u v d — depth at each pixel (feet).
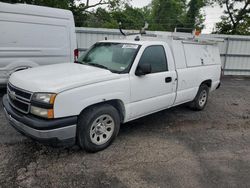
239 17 92.12
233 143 13.88
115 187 9.25
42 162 10.66
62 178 9.61
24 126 10.18
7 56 19.69
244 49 41.91
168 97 15.25
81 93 10.34
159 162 11.23
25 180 9.34
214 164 11.35
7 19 19.15
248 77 42.50
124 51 13.69
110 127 12.26
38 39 21.16
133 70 12.71
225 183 9.87
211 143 13.71
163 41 15.58
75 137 10.69
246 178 10.32
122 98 12.21
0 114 16.57
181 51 16.33
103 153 11.78
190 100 18.19
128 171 10.34
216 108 21.44
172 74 15.19
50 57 22.27
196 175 10.34
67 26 23.03
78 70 12.14
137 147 12.62
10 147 11.83
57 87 9.80
